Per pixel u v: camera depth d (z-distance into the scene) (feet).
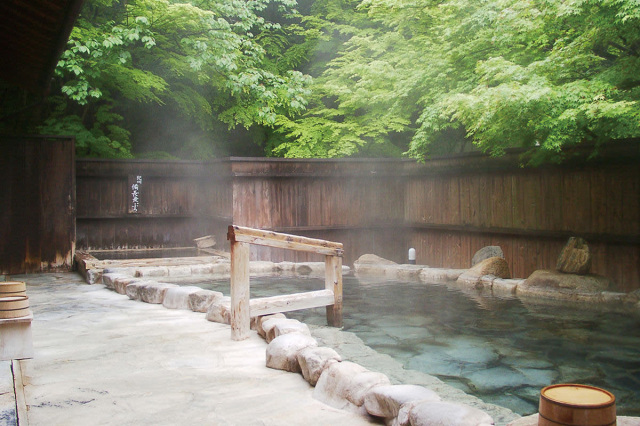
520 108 22.38
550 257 28.91
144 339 14.83
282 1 51.75
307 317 19.65
